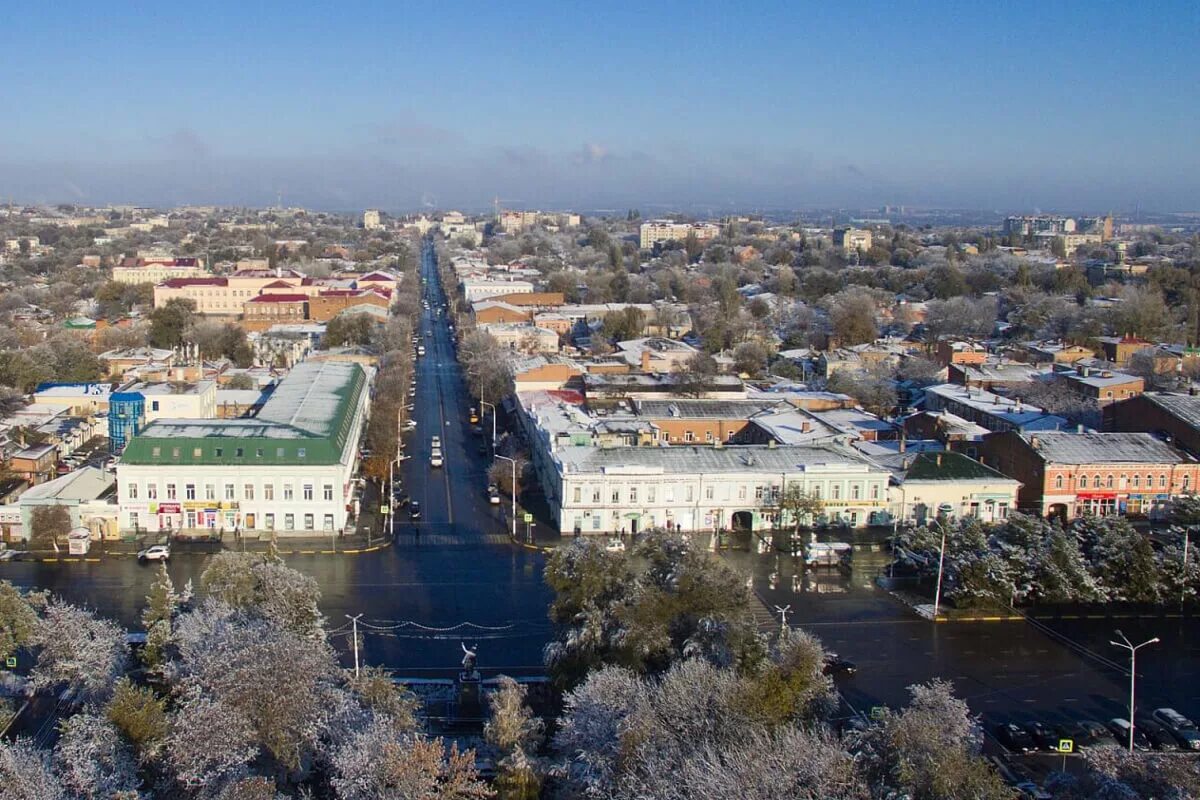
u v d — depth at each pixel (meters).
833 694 104.56
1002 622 140.00
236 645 96.19
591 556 119.38
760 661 105.19
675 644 111.19
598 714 92.88
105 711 93.25
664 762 81.75
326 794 90.06
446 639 131.88
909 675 122.94
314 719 90.88
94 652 106.94
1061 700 117.62
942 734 86.69
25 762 81.44
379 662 124.94
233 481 172.75
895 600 147.50
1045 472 187.12
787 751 80.56
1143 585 142.88
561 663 112.12
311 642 105.81
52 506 165.12
